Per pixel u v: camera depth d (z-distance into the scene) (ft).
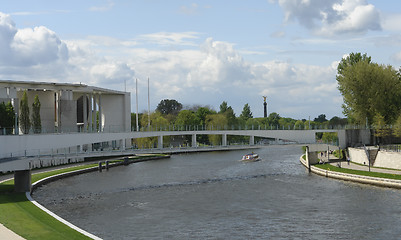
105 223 169.68
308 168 330.34
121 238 150.00
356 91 404.98
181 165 370.73
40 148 257.55
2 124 295.48
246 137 604.49
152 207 198.08
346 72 416.46
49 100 372.79
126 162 377.91
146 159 417.69
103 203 205.98
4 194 202.49
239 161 402.11
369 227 161.68
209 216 180.65
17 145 243.81
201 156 468.75
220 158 439.22
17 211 159.43
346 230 158.30
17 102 335.26
